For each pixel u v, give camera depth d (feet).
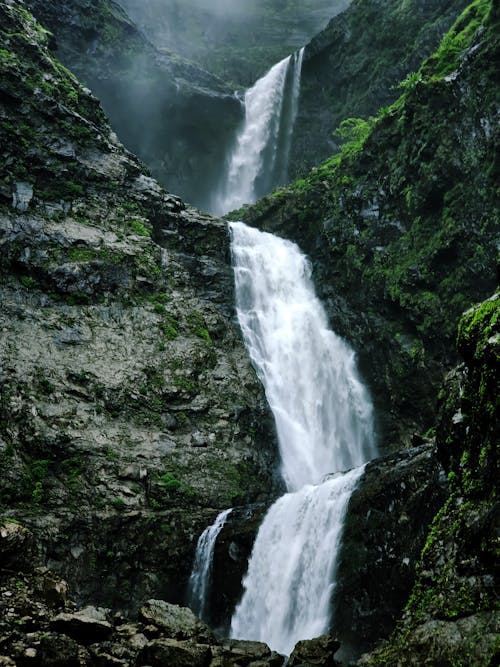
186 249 86.33
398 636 28.43
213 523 57.36
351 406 81.71
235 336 77.66
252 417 69.72
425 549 30.25
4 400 57.72
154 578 53.67
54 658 23.63
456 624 24.99
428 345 75.31
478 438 29.84
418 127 82.07
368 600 43.65
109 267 72.95
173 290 77.41
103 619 28.96
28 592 29.14
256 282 87.92
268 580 50.67
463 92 76.69
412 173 82.38
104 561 52.75
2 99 78.64
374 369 80.74
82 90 91.09
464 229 73.51
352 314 85.92
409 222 82.23
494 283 69.77
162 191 88.38
